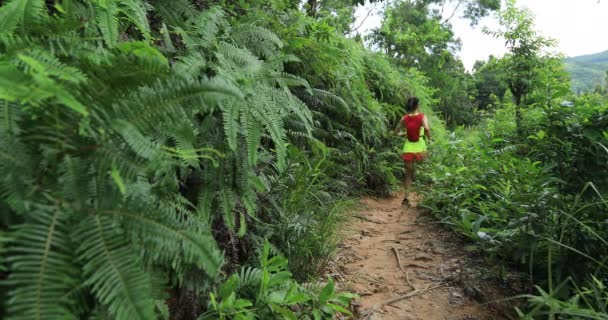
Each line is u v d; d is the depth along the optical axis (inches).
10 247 39.2
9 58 48.4
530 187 131.6
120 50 59.7
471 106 701.9
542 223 114.7
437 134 346.9
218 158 84.0
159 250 45.7
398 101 343.6
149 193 54.5
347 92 248.7
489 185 172.7
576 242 107.1
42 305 38.3
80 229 42.9
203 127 81.7
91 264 41.1
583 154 112.6
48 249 40.6
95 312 42.8
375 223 188.2
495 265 130.7
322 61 190.9
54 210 42.8
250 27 115.3
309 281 120.1
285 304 88.7
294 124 132.7
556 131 115.3
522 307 110.6
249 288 90.6
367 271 134.6
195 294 77.1
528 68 267.6
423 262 141.7
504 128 216.5
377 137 283.3
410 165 229.0
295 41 169.2
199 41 94.7
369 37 619.2
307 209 146.0
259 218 118.6
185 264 59.3
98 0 69.9
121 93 47.4
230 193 85.3
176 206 65.3
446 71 760.3
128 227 44.9
